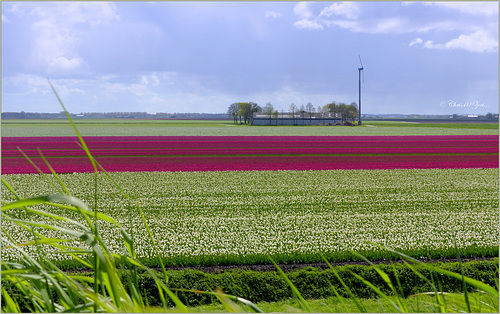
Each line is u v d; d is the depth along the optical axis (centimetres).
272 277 1611
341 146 7731
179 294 1480
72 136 10400
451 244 2267
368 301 1473
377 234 2458
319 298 1522
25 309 923
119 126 17125
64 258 1888
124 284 1429
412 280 1606
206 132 12638
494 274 1658
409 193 3631
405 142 8575
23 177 4325
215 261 1998
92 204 3141
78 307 379
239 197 3447
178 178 4328
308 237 2383
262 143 8381
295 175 4534
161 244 2239
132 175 4506
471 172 4759
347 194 3584
